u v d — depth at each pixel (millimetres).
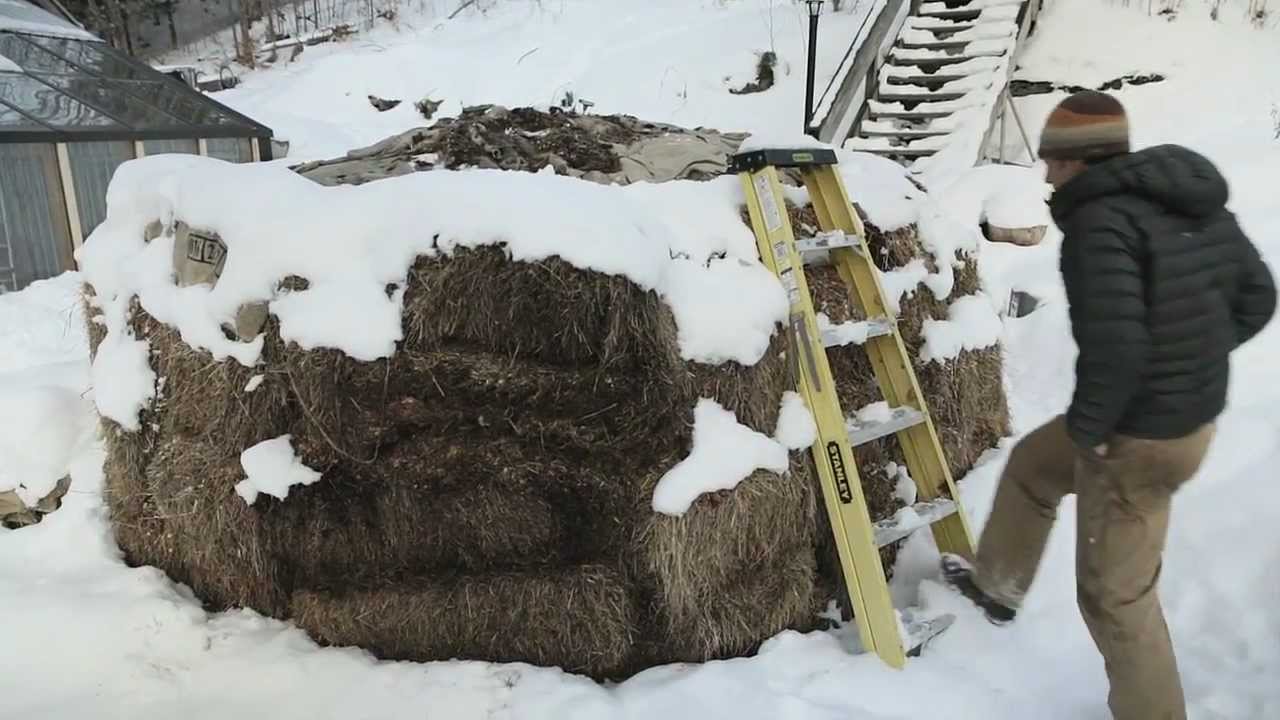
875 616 2646
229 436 2832
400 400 2660
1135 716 2199
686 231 2816
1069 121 2080
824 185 3104
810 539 2910
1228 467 3434
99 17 17266
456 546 2729
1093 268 1990
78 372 3982
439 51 14109
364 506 2742
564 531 2699
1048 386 4758
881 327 2971
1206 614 2801
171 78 10266
